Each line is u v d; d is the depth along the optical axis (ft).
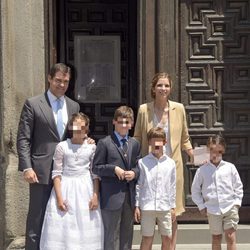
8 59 25.18
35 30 25.50
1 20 25.11
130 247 21.12
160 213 21.08
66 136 21.22
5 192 24.99
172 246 22.12
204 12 26.91
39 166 20.97
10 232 25.00
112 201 20.56
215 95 27.04
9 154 25.25
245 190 27.12
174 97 26.81
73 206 20.39
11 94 25.23
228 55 27.07
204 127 27.04
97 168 20.53
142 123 22.15
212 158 21.39
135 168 20.83
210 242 25.53
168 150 22.06
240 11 27.02
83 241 20.31
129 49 31.07
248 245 25.13
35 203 21.11
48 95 21.34
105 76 30.96
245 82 27.12
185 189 26.91
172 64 26.68
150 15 26.58
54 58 27.04
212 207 21.30
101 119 31.07
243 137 27.14
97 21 31.12
